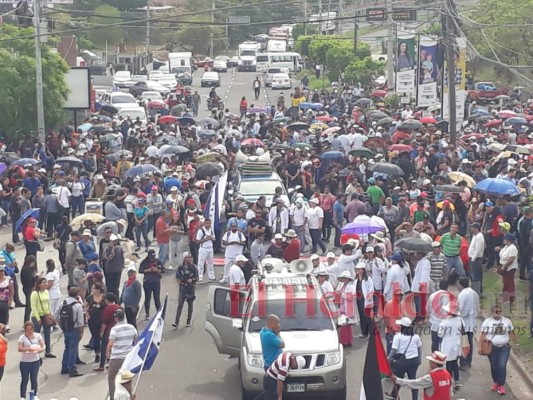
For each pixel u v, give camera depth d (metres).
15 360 22.45
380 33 135.00
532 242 25.28
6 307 23.59
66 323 21.16
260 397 18.66
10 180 36.75
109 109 62.28
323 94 79.44
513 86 84.31
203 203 34.38
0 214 35.28
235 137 48.84
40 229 34.69
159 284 25.39
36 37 45.75
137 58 113.06
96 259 25.84
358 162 38.34
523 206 29.20
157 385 20.88
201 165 38.00
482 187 28.80
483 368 21.73
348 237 26.89
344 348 23.14
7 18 82.19
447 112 48.12
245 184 35.28
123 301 23.22
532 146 41.31
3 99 47.66
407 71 60.84
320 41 105.31
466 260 25.84
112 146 47.50
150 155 42.44
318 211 32.09
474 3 87.00
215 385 20.86
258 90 89.19
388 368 16.69
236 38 153.25
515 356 22.52
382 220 28.59
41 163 40.47
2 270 23.67
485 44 75.06
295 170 37.59
